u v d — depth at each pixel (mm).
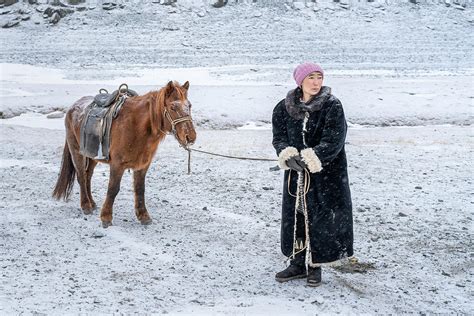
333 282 7227
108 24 43312
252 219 9828
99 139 8930
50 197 10859
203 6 46125
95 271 7418
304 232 7023
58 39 39906
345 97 21219
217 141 16141
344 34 42094
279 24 43812
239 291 6902
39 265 7570
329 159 6520
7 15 44219
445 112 19297
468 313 6418
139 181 9242
